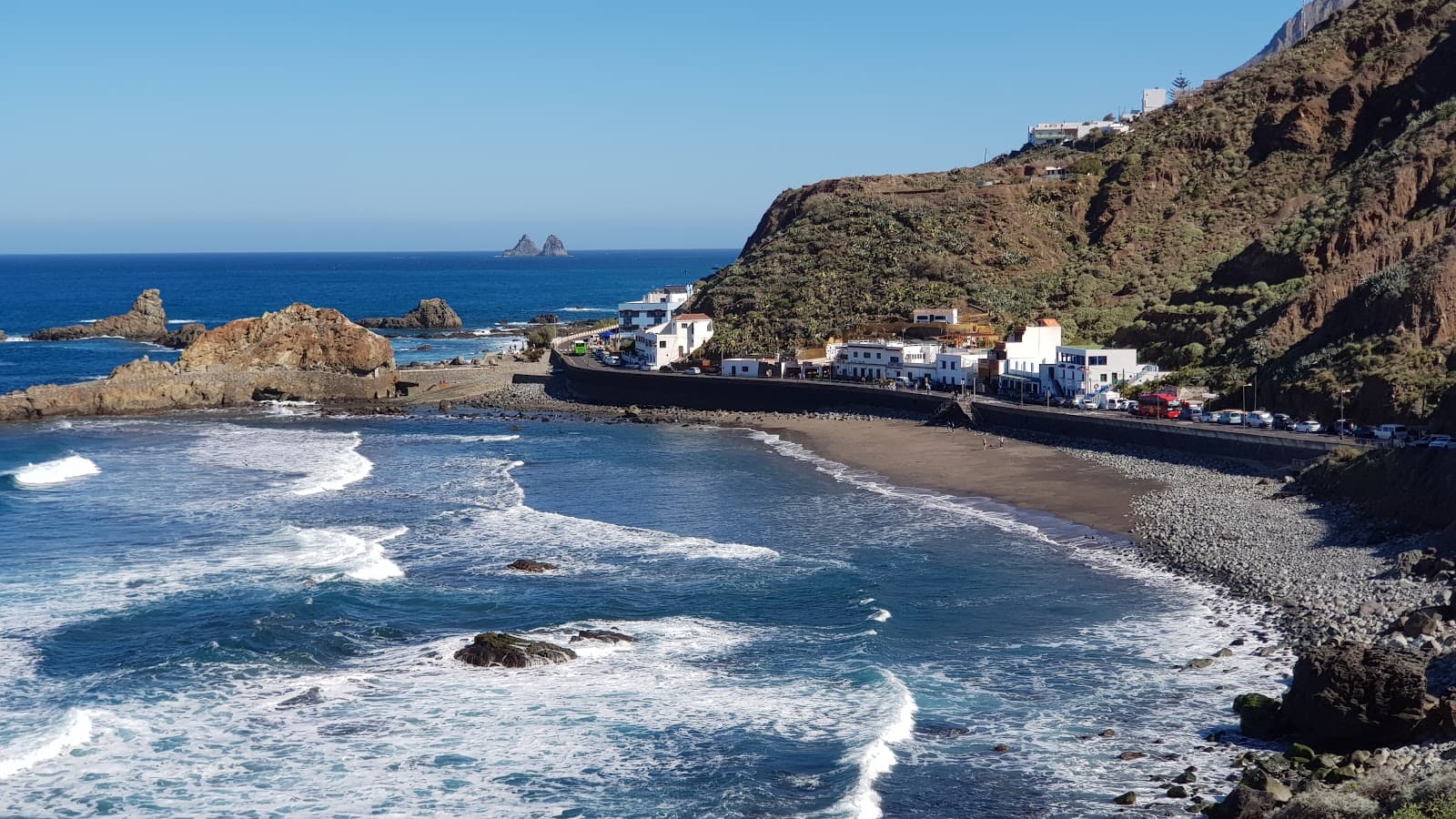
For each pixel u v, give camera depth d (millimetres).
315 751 38938
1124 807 34125
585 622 52000
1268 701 39094
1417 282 91500
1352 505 63656
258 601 53781
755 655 47625
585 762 38188
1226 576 55719
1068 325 132375
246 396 133250
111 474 86875
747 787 36188
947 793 35594
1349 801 30203
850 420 112688
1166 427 87000
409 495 79812
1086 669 45125
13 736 39500
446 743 39531
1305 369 93000
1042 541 65188
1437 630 42594
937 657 47125
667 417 121750
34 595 54531
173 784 36594
